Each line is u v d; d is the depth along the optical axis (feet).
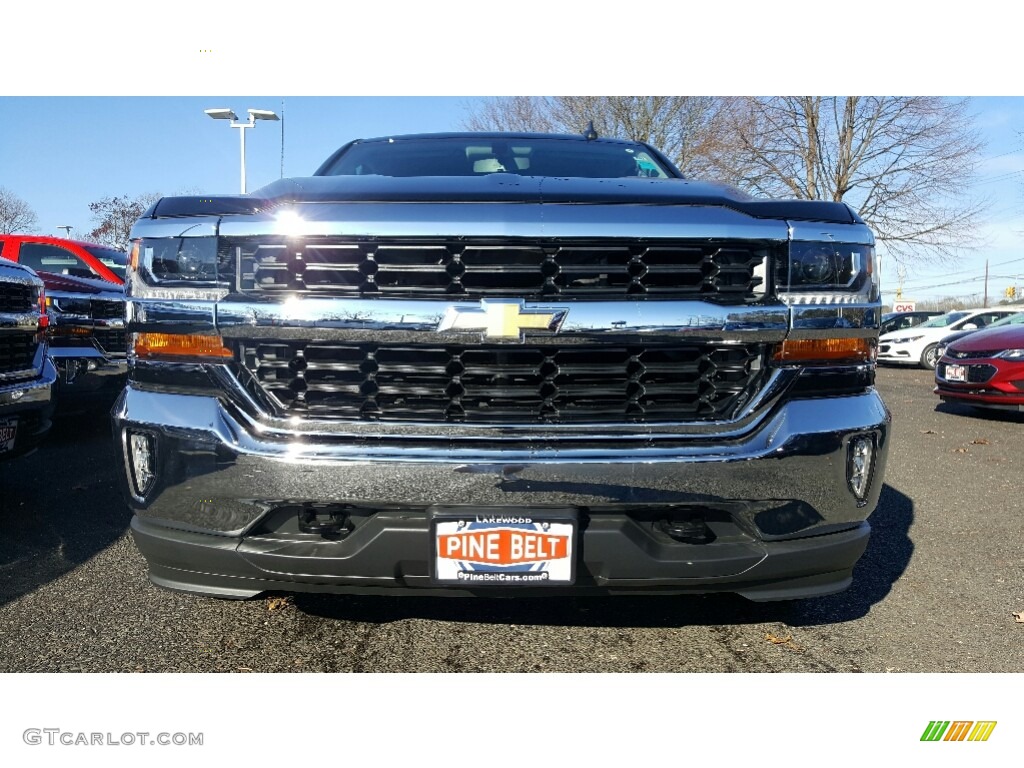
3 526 11.41
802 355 6.57
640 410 6.46
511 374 6.38
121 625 8.10
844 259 6.73
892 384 39.27
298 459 6.15
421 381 6.40
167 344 6.54
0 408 11.33
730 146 78.13
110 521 11.69
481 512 6.09
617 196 6.57
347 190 6.64
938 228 80.02
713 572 6.31
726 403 6.54
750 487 6.31
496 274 6.35
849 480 6.64
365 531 6.21
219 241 6.44
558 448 6.23
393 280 6.36
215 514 6.40
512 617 8.44
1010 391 22.03
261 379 6.45
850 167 81.15
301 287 6.38
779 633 8.16
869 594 9.25
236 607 8.58
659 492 6.18
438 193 6.48
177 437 6.40
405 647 7.73
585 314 6.28
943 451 18.90
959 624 8.43
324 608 8.58
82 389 16.94
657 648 7.80
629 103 74.08
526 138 11.25
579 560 6.20
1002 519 12.53
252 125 46.98
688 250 6.48
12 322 11.76
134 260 6.70
